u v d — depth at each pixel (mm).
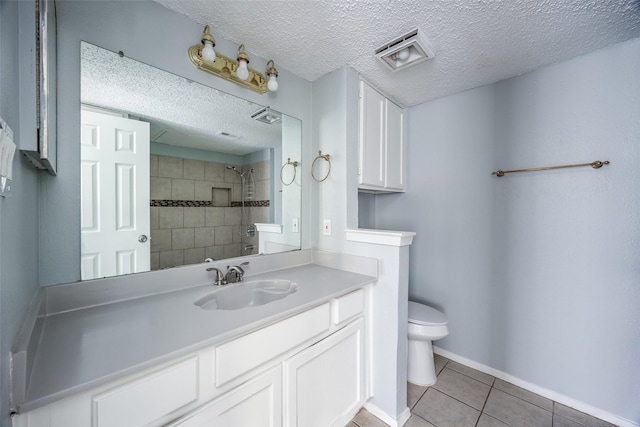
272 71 1436
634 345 1323
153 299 1049
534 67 1581
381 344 1423
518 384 1677
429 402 1539
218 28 1257
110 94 1012
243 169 1473
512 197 1706
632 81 1318
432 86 1827
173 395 693
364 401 1410
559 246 1537
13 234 545
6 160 433
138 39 1058
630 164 1326
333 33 1285
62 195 905
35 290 798
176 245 1227
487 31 1256
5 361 468
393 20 1190
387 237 1388
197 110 1271
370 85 1775
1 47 452
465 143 1903
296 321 1014
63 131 900
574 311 1490
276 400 956
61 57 891
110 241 1023
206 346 750
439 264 2043
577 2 1071
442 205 2021
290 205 1679
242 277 1343
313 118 1767
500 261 1757
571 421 1390
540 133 1597
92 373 579
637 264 1314
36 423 530
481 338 1842
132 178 1085
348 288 1239
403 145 2156
